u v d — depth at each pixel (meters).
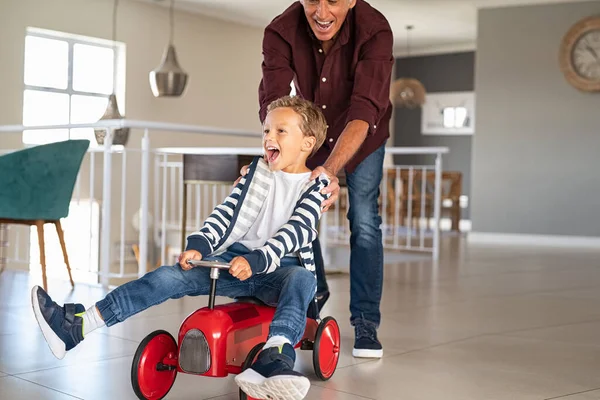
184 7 8.86
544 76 8.35
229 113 9.59
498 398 1.85
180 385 1.90
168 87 7.45
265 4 8.71
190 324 1.59
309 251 1.76
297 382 1.40
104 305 1.55
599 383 2.04
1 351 2.27
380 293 2.34
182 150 4.15
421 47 11.61
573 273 5.09
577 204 8.23
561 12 8.26
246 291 1.71
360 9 2.19
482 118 8.65
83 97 8.27
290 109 1.75
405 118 12.20
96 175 8.09
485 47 8.64
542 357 2.37
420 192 10.08
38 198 3.62
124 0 8.38
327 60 2.22
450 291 3.98
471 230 8.68
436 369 2.16
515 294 3.92
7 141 7.54
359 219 2.30
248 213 1.77
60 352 1.54
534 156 8.41
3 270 4.46
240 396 1.56
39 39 7.86
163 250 4.23
